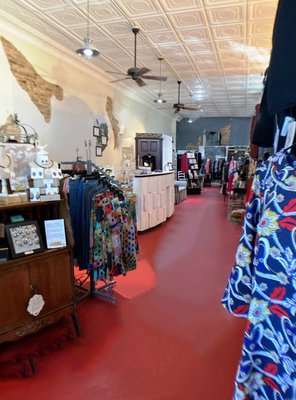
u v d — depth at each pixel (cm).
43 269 218
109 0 350
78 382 192
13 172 215
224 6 366
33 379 195
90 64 577
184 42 480
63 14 384
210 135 1452
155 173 648
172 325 257
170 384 190
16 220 217
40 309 216
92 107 616
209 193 1236
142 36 456
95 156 633
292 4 77
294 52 77
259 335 87
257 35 450
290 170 85
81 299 301
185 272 379
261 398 87
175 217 746
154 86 774
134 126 868
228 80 720
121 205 287
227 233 579
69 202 280
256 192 102
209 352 222
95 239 267
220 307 288
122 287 334
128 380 194
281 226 82
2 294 196
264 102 121
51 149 493
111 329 252
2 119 395
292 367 80
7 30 396
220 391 184
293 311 80
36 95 455
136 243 308
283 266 82
